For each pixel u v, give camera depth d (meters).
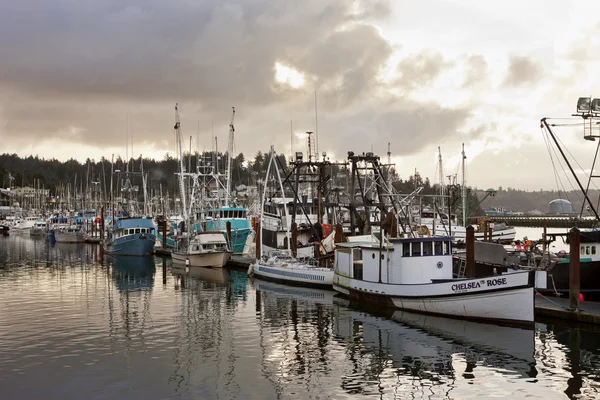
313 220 76.81
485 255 51.31
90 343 34.03
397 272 43.00
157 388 26.06
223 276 66.94
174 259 81.81
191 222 94.88
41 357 30.98
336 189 79.19
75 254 102.75
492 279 36.72
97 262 86.69
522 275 35.69
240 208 88.19
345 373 28.12
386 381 26.92
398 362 29.88
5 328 38.12
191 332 36.88
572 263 37.22
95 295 52.78
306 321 40.00
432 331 36.16
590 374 27.58
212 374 28.03
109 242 102.88
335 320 40.19
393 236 52.19
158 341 34.50
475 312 37.84
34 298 51.03
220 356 31.17
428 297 40.03
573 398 24.59
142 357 30.98
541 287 44.06
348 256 49.28
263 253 78.00
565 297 42.81
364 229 68.19
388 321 39.47
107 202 197.38
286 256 64.81
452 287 38.59
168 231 121.06
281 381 26.97
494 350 31.67
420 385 26.36
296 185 68.94
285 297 50.66
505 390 25.62
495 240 86.88
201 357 30.95
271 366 29.31
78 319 41.19
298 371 28.48
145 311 44.31
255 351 32.16
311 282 56.09
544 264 46.16
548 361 29.59
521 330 35.66
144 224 100.19
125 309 45.22
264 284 59.53
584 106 41.22
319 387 26.12
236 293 53.31
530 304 35.56
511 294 36.16
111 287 58.25
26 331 37.22
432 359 30.28
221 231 78.81
